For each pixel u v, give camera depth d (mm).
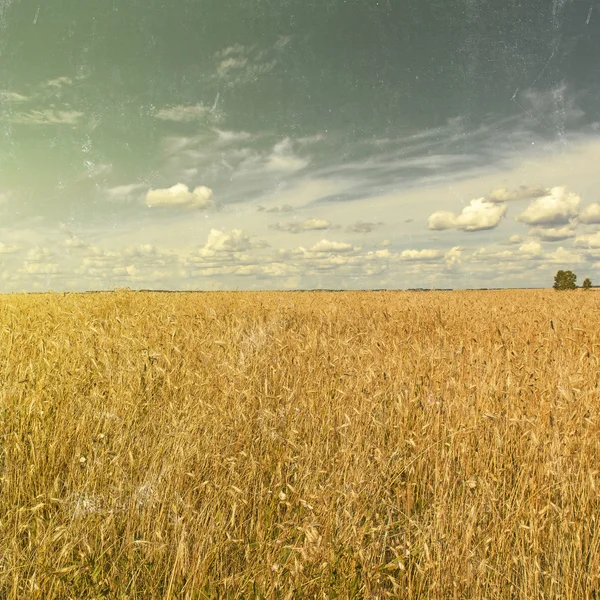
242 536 3137
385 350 7043
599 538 3094
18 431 4148
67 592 2572
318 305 14117
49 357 5965
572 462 3877
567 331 8766
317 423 4684
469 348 6973
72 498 3322
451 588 2783
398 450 4035
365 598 2623
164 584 2695
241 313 11375
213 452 3908
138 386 5238
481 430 4547
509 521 3271
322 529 3010
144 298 13953
